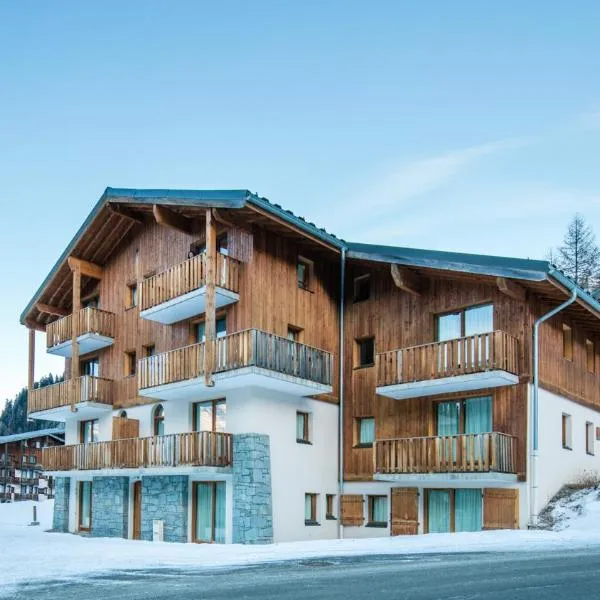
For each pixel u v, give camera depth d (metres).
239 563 12.65
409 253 20.98
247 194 19.98
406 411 22.08
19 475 53.97
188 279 22.08
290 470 21.75
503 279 19.20
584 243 52.34
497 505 19.22
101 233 27.44
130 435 25.09
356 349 23.89
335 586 8.60
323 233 22.22
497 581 8.43
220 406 22.42
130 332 26.80
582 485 20.25
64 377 30.50
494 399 20.11
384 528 21.95
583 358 23.00
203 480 22.06
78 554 14.73
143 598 8.10
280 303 22.34
